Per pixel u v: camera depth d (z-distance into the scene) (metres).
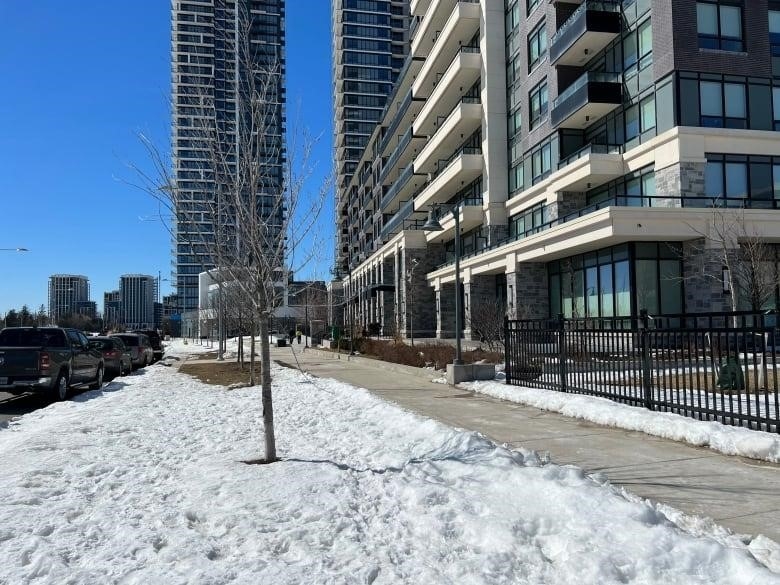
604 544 4.09
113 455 7.43
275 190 7.88
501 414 10.27
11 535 4.54
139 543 4.38
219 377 19.78
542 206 31.53
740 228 21.06
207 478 6.18
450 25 39.50
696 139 22.38
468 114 37.50
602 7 26.53
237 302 18.94
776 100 23.69
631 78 25.69
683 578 3.60
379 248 60.88
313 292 57.25
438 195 44.91
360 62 106.38
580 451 7.32
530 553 4.09
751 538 4.37
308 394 13.84
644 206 23.41
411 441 7.95
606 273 25.19
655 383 11.19
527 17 33.56
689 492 5.54
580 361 11.56
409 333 46.03
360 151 102.06
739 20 23.59
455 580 3.77
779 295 22.52
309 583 3.69
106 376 21.62
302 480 5.90
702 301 21.97
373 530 4.68
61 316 100.25
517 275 30.36
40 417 11.66
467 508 4.98
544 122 31.31
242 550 4.31
